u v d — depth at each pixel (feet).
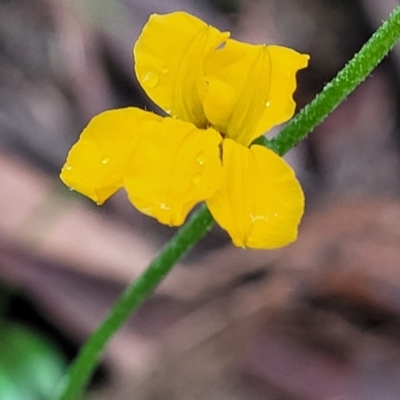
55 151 0.50
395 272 0.49
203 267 0.50
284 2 0.66
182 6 0.60
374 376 0.46
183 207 0.33
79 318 0.45
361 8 0.66
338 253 0.50
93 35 0.56
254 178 0.33
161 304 0.47
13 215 0.46
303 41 0.65
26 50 0.56
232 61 0.34
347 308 0.48
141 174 0.33
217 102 0.34
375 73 0.63
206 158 0.33
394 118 0.62
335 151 0.59
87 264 0.46
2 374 0.43
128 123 0.33
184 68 0.34
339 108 0.62
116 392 0.45
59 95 0.54
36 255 0.45
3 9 0.58
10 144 0.49
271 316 0.47
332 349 0.47
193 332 0.46
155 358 0.46
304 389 0.46
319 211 0.53
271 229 0.33
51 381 0.44
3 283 0.45
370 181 0.57
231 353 0.46
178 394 0.45
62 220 0.46
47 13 0.58
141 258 0.47
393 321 0.48
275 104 0.34
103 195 0.33
